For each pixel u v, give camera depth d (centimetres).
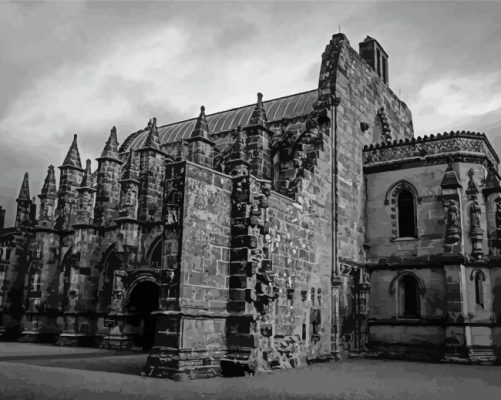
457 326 3022
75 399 1339
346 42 3619
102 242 4391
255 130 3456
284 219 2650
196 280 2030
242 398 1423
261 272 2220
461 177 3291
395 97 4553
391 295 3375
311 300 2827
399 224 3516
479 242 3131
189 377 1866
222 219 2214
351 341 3212
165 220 2062
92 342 4147
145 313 3800
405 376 2133
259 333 2150
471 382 1942
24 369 2016
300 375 2089
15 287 5194
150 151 4241
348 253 3288
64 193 4912
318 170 3069
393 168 3581
